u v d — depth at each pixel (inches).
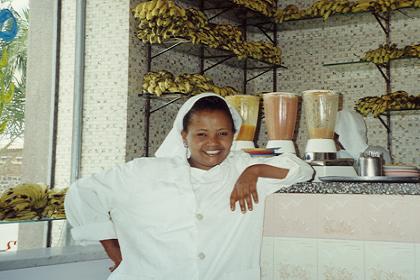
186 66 162.6
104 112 136.8
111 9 137.8
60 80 136.8
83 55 138.9
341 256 63.3
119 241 60.0
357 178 62.7
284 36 196.4
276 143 81.0
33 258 79.4
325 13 171.6
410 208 59.8
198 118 55.2
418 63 167.8
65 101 136.6
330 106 77.4
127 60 135.1
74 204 60.9
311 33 191.3
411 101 156.4
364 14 172.6
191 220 56.5
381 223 61.2
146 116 141.7
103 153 135.9
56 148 135.3
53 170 133.4
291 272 66.2
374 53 164.2
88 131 138.2
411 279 59.4
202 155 56.1
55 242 115.6
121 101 135.2
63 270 83.7
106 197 58.9
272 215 67.7
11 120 119.0
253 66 190.7
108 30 137.7
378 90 176.7
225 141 56.0
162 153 63.2
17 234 106.8
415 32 171.8
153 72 138.5
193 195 56.8
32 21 126.0
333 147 77.3
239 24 192.1
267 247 67.7
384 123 168.6
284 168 59.5
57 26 136.0
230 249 57.8
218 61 177.6
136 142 137.6
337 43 185.9
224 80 185.3
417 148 167.8
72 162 135.3
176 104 155.1
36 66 127.6
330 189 63.9
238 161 63.2
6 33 118.1
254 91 200.2
